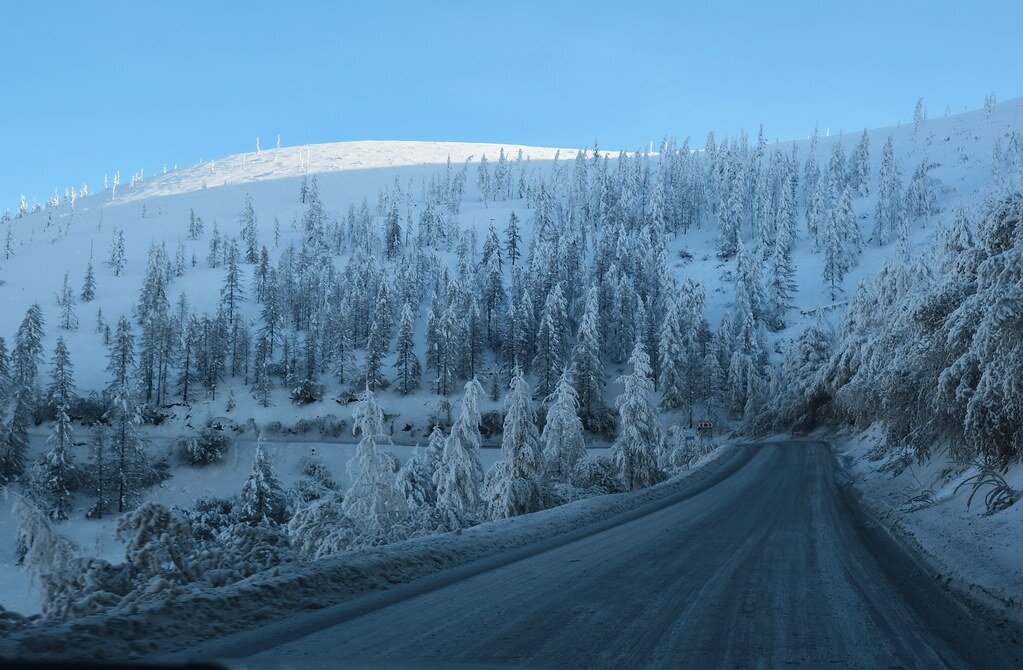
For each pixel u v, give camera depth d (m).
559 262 103.94
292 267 125.12
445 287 109.31
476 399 25.08
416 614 6.30
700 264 129.88
